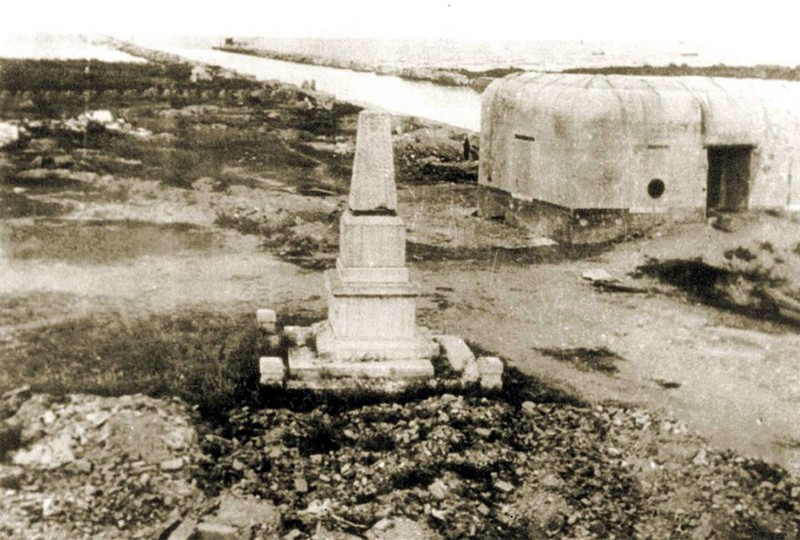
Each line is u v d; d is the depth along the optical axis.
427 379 9.51
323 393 9.19
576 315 13.02
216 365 9.43
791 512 7.43
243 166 24.42
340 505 7.11
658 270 15.63
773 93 18.22
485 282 14.79
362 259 9.70
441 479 7.62
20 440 7.41
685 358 11.19
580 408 9.41
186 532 6.34
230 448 7.80
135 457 7.29
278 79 49.31
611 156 17.12
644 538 7.03
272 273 14.38
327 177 24.27
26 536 6.14
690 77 18.47
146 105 33.34
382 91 49.75
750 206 18.05
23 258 13.97
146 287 12.91
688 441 8.56
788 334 12.35
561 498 7.48
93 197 18.69
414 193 24.17
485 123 20.67
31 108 29.03
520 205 19.41
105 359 9.45
